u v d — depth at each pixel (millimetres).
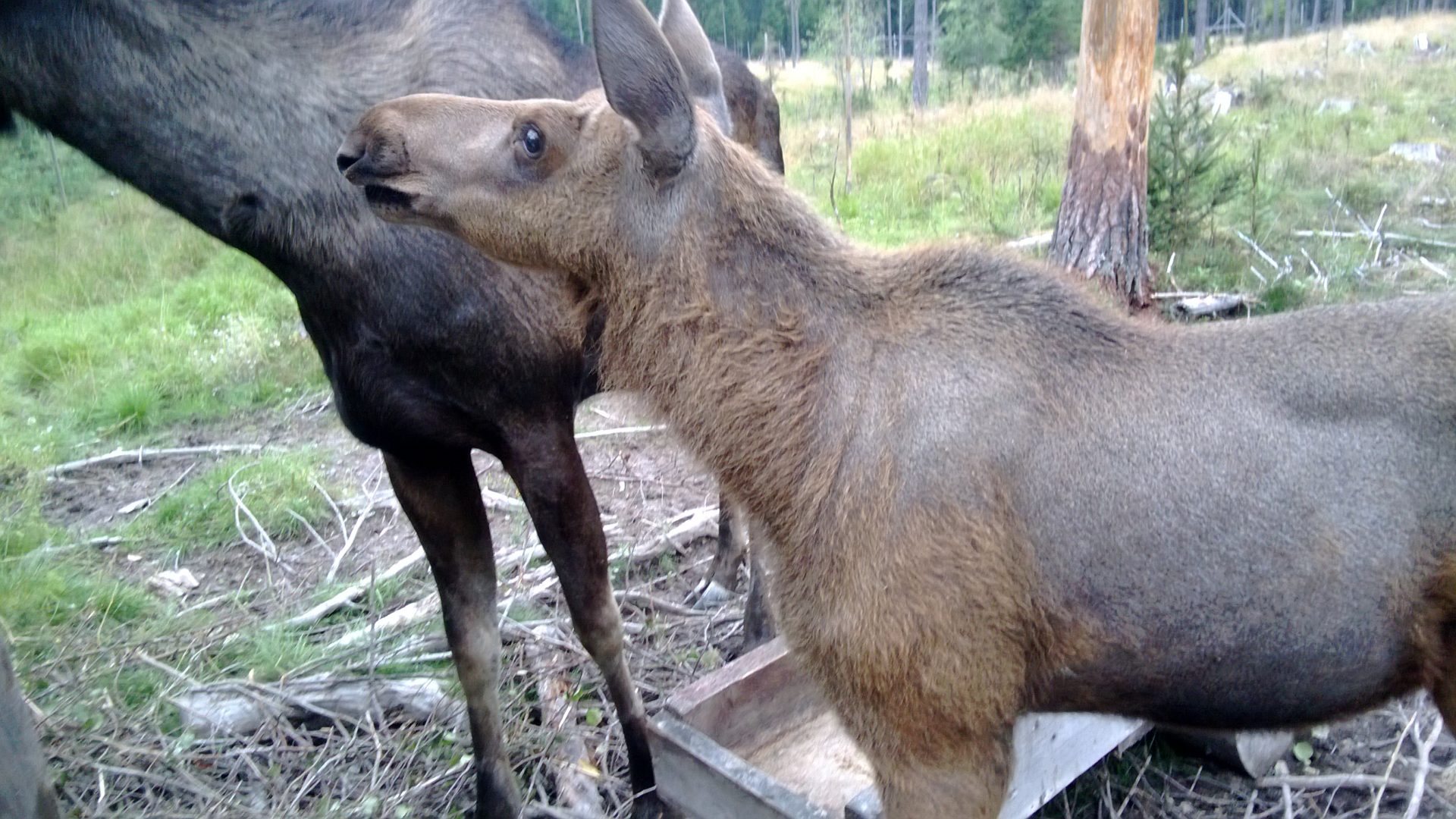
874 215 5699
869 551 1120
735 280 1214
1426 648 1090
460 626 1661
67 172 6969
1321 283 3979
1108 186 3756
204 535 2811
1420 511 1051
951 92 10148
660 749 1572
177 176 1397
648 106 1168
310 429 3600
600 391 1681
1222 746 1726
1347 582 1055
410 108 1284
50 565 2557
